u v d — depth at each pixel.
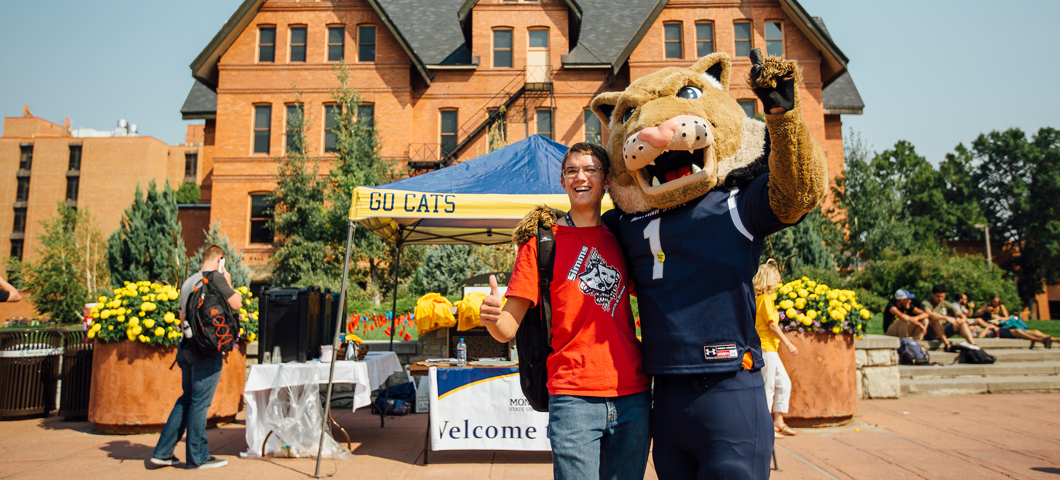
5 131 56.19
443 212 5.11
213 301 4.85
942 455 5.20
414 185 5.34
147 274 18.66
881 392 8.32
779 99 1.74
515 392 5.02
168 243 18.77
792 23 22.88
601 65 23.03
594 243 2.28
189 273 18.39
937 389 8.68
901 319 10.05
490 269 17.67
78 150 52.03
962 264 15.77
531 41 23.80
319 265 19.27
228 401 6.83
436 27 25.41
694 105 2.13
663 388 2.12
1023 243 45.25
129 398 6.21
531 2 23.75
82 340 7.52
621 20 25.36
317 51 23.25
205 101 26.86
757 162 2.11
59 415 7.11
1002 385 8.80
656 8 22.36
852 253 21.81
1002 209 47.06
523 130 23.19
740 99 22.12
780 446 5.55
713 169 2.06
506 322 2.18
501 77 23.53
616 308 2.21
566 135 23.06
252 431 5.29
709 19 23.05
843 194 22.97
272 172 22.72
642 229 2.21
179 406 5.01
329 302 6.30
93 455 5.38
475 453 5.42
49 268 27.12
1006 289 15.45
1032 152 45.59
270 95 23.06
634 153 2.07
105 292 18.61
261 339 5.47
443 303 7.34
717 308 2.03
